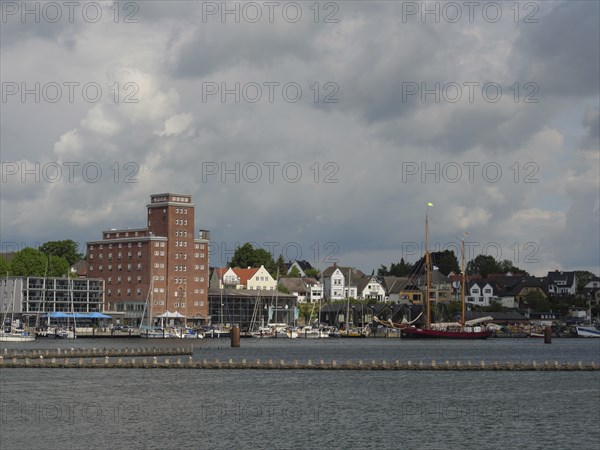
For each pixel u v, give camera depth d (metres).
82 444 115.00
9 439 117.81
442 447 114.88
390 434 122.75
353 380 182.50
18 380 180.25
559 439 120.38
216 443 116.06
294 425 129.12
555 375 193.12
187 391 164.38
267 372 196.88
